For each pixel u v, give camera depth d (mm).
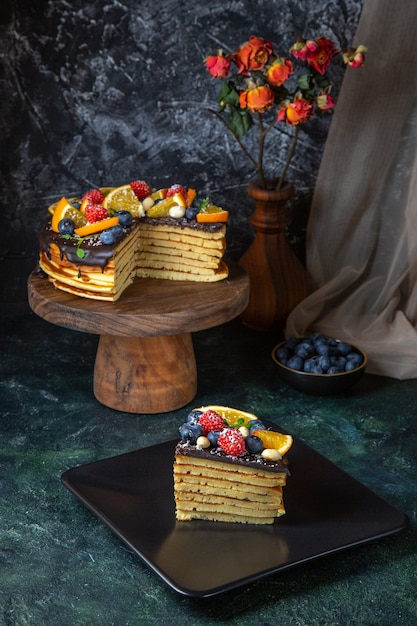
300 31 1815
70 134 1852
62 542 1393
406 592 1324
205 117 1854
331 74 1830
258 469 1356
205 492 1373
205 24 1805
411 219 1732
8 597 1312
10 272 1915
